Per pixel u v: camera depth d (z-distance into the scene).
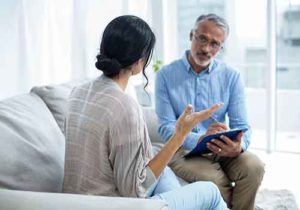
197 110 2.09
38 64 2.98
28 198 1.15
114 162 1.23
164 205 1.08
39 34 2.95
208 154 1.98
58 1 2.93
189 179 1.90
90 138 1.26
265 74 3.38
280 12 3.28
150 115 2.22
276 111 3.46
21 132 1.45
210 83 2.09
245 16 3.39
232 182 1.99
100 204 1.08
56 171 1.49
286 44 3.41
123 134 1.21
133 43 1.28
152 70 3.00
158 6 3.13
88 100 1.30
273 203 2.40
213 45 2.00
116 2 2.89
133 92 2.81
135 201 1.09
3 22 2.83
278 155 3.35
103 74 1.34
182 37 3.41
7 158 1.34
